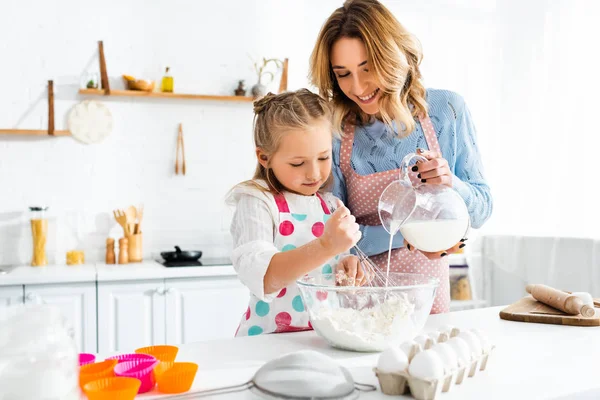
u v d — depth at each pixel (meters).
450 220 1.27
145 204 3.51
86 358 0.94
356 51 1.41
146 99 3.51
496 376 0.90
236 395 0.81
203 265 3.09
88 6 3.41
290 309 1.39
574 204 3.42
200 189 3.61
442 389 0.82
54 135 3.30
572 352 1.06
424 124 1.60
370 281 1.35
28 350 0.68
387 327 1.03
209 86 3.64
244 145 3.70
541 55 3.70
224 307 3.08
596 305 1.50
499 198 4.02
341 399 0.75
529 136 3.77
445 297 1.64
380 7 1.43
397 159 1.60
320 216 1.47
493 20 4.18
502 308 1.52
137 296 2.95
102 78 3.37
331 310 1.06
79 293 2.86
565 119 3.51
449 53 4.13
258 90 3.59
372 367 0.89
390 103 1.48
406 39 1.46
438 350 0.82
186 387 0.83
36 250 3.18
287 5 3.79
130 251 3.34
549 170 3.60
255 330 1.40
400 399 0.79
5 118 3.28
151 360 0.89
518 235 3.69
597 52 3.31
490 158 4.13
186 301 3.02
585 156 3.37
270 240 1.38
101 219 3.42
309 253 1.09
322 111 1.33
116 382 0.79
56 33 3.36
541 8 3.69
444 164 1.30
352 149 1.63
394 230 1.30
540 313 1.35
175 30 3.57
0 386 0.66
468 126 1.66
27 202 3.30
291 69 3.80
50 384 0.68
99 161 3.43
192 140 3.60
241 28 3.70
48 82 3.30
